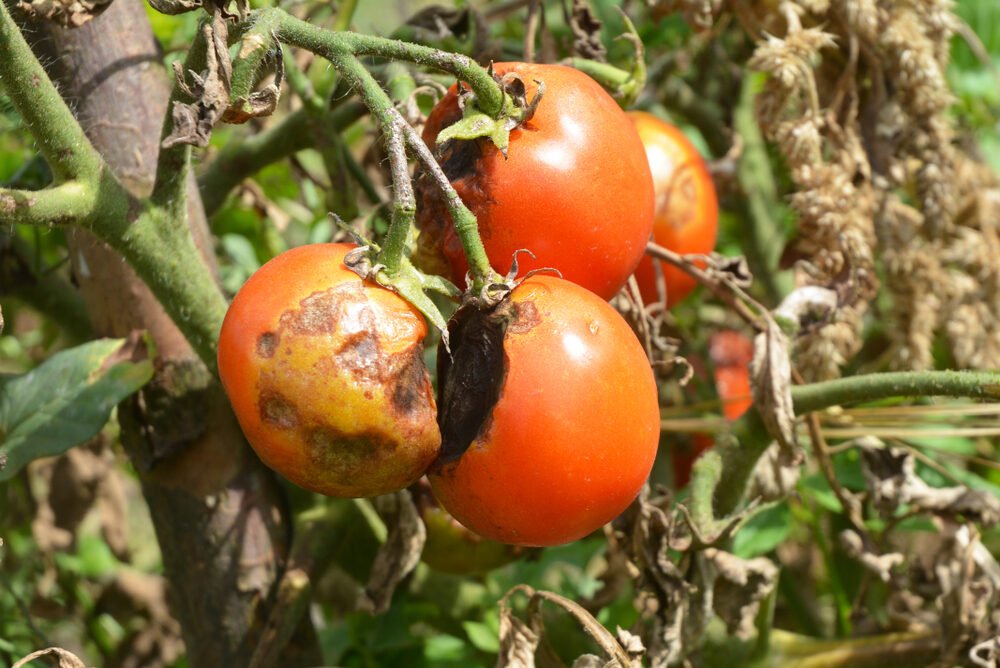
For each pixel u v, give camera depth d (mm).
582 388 589
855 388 701
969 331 839
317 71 772
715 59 1026
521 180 616
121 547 943
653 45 1063
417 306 592
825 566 889
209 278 676
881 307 858
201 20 586
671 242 781
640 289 789
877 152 822
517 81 621
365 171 881
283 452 596
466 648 864
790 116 812
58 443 704
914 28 799
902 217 825
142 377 709
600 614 812
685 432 926
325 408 586
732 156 958
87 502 907
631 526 714
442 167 633
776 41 778
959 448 867
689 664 746
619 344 599
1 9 595
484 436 596
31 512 915
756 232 996
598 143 622
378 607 718
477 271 599
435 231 633
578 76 637
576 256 624
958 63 1188
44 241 956
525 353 592
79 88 707
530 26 780
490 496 600
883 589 825
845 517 849
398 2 966
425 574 858
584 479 593
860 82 832
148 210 653
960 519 756
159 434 722
